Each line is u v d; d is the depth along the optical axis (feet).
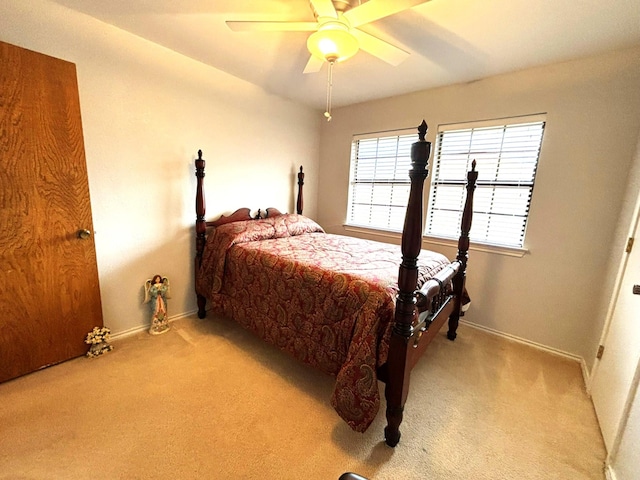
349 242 8.84
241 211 9.66
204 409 5.28
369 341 4.57
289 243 8.25
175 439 4.62
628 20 5.27
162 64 7.41
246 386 5.95
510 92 7.74
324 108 11.72
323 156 12.31
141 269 7.79
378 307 4.72
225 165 9.23
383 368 4.80
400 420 4.59
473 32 5.90
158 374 6.20
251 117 9.66
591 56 6.63
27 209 5.61
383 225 11.07
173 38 6.87
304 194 12.03
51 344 6.22
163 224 8.07
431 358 7.24
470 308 8.98
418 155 3.89
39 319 6.00
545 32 5.78
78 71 6.14
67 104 5.86
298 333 5.95
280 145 10.77
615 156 6.53
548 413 5.48
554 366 7.02
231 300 7.57
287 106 10.73
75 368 6.27
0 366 5.61
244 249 7.47
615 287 5.81
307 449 4.56
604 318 6.27
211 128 8.70
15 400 5.27
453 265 6.93
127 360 6.65
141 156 7.39
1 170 5.24
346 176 11.71
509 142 8.03
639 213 5.32
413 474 4.22
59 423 4.82
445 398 5.82
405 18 5.50
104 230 7.00
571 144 7.02
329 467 4.28
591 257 7.00
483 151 8.48
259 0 5.28
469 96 8.41
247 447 4.54
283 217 9.89
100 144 6.67
